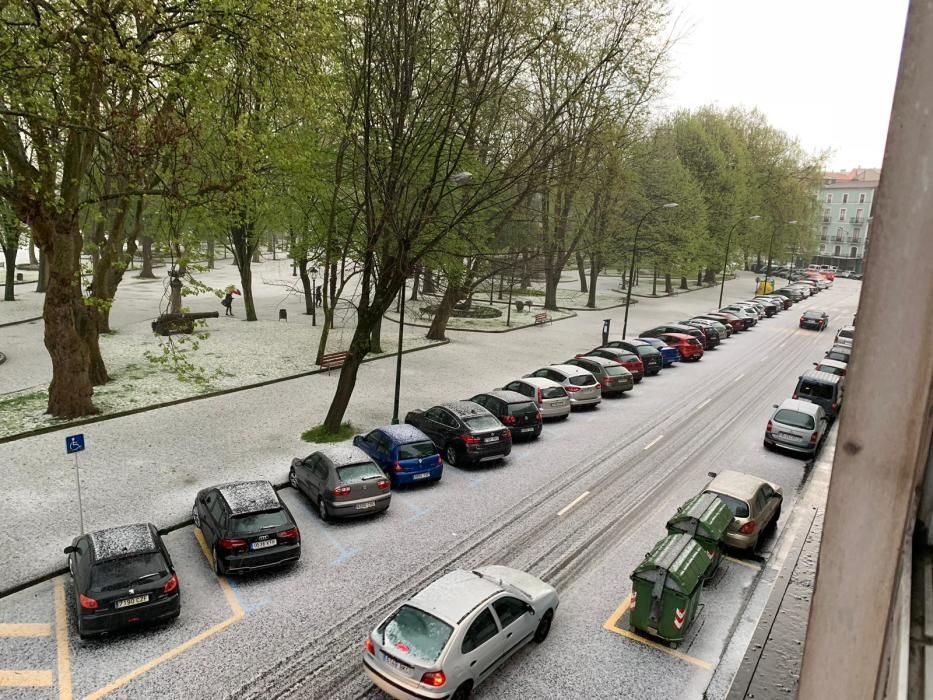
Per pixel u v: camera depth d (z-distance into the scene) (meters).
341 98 18.03
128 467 15.01
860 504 2.48
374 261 18.58
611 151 31.86
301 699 7.95
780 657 7.51
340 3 17.09
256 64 15.77
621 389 23.89
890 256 2.33
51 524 12.13
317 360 25.44
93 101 14.82
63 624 9.27
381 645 7.84
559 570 11.23
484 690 8.13
